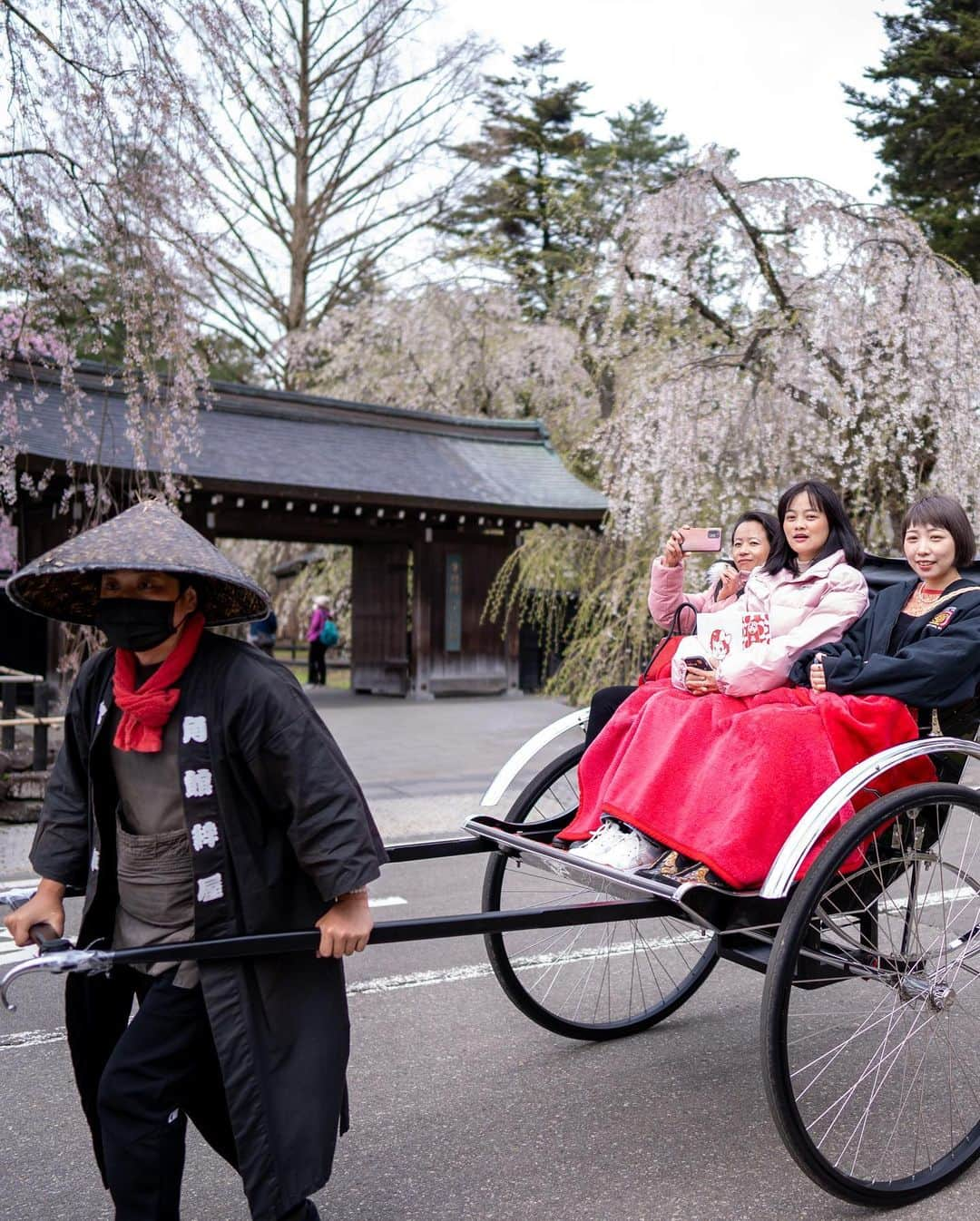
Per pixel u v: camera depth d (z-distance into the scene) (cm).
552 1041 347
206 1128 219
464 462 1625
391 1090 312
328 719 1273
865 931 305
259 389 1548
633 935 401
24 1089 314
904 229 967
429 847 310
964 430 922
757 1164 270
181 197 774
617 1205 251
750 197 1014
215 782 195
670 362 1142
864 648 314
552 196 2214
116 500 1128
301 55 1989
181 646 199
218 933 195
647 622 1159
